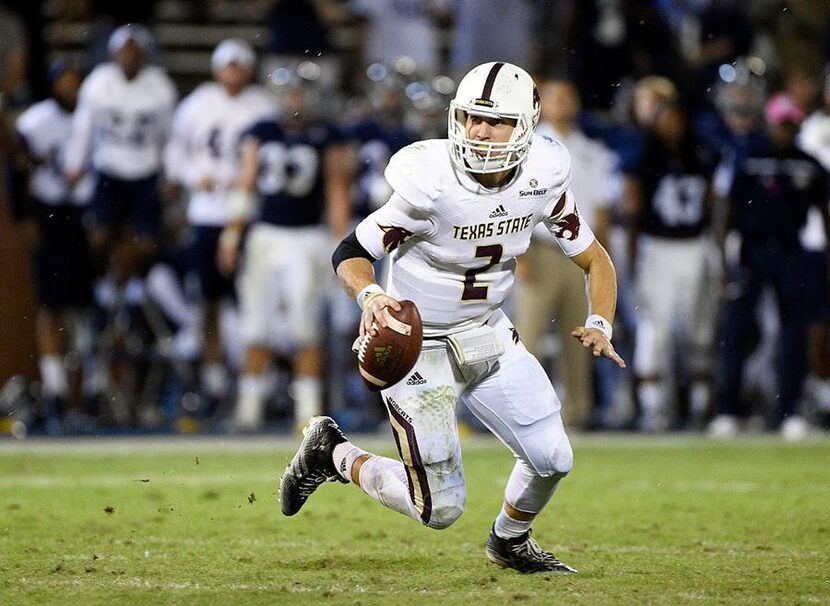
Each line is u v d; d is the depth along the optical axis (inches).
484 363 610.9
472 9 1711.4
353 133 1453.0
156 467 1065.5
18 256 1411.2
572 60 1679.4
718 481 1003.9
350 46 1875.0
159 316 1450.5
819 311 1392.7
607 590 587.8
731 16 1754.4
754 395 1497.3
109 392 1450.5
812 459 1161.4
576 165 1305.4
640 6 1680.6
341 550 698.2
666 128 1392.7
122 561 658.2
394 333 568.4
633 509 857.5
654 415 1434.5
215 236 1412.4
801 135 1487.5
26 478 987.9
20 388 1417.3
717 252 1412.4
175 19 2050.9
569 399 1355.8
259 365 1390.3
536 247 1289.4
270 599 559.5
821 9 1930.4
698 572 636.7
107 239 1419.8
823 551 700.7
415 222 592.4
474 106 575.5
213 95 1413.6
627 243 1414.9
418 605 547.5
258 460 1118.4
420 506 606.2
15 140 1385.3
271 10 1675.7
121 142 1419.8
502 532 638.5
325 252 1375.5
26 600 557.3
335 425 655.1
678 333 1457.9
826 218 1387.8
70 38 1883.6
